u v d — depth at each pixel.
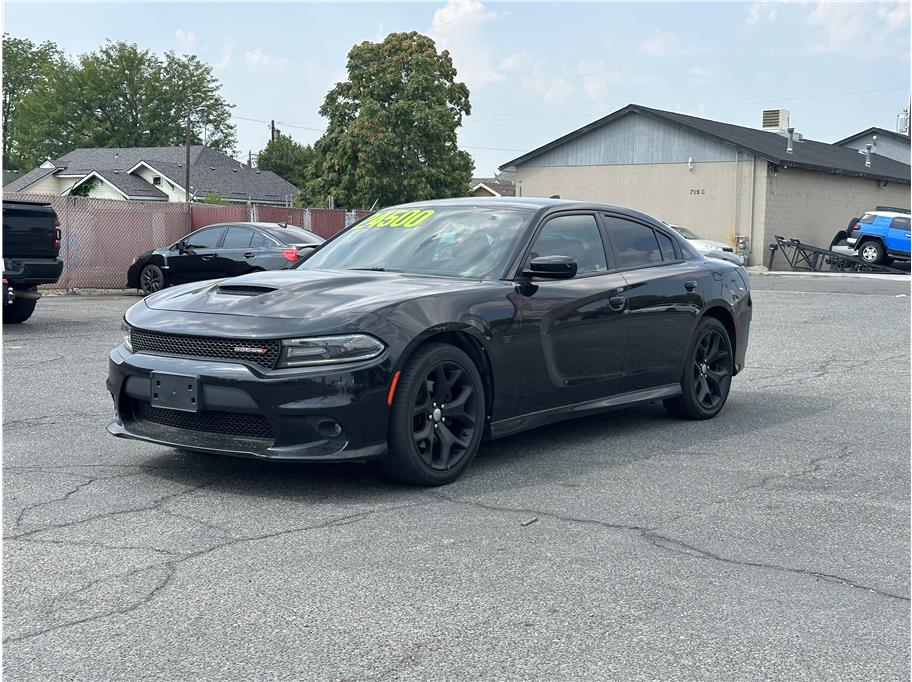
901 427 6.36
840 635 3.01
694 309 6.33
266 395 4.32
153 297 5.18
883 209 31.47
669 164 36.34
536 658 2.81
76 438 5.69
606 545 3.85
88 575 3.43
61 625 3.00
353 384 4.35
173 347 4.61
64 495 4.46
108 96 78.38
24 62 86.94
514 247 5.35
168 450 5.39
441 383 4.70
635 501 4.50
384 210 6.25
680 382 6.33
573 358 5.44
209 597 3.24
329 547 3.76
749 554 3.78
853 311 15.18
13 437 5.71
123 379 4.75
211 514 4.18
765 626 3.07
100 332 11.16
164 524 4.03
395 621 3.06
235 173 66.38
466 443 4.84
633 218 6.29
